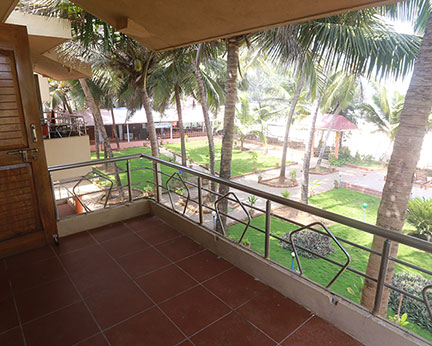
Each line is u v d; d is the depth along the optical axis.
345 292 7.65
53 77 10.34
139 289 2.78
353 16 6.46
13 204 3.33
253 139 33.91
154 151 12.19
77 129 11.60
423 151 21.83
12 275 3.02
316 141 26.73
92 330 2.29
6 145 3.17
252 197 13.55
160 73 13.33
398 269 8.87
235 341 2.17
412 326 6.22
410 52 6.06
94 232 3.94
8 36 3.02
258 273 2.88
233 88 7.35
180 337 2.21
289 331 2.25
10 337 2.24
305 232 10.60
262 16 2.38
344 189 17.16
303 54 7.24
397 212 4.70
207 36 2.97
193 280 2.90
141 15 2.63
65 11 5.97
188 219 3.81
